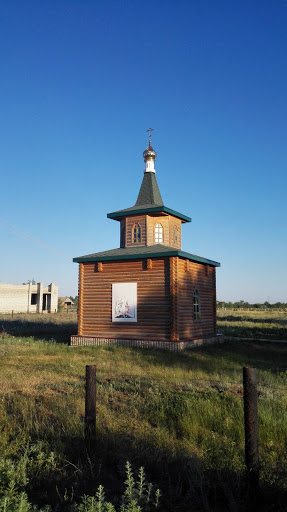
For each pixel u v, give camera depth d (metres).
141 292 19.78
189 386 10.70
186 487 5.01
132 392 10.03
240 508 4.53
